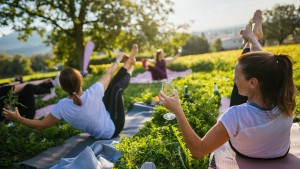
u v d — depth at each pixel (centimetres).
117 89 474
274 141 250
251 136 240
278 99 232
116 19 2123
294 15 6694
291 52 1445
